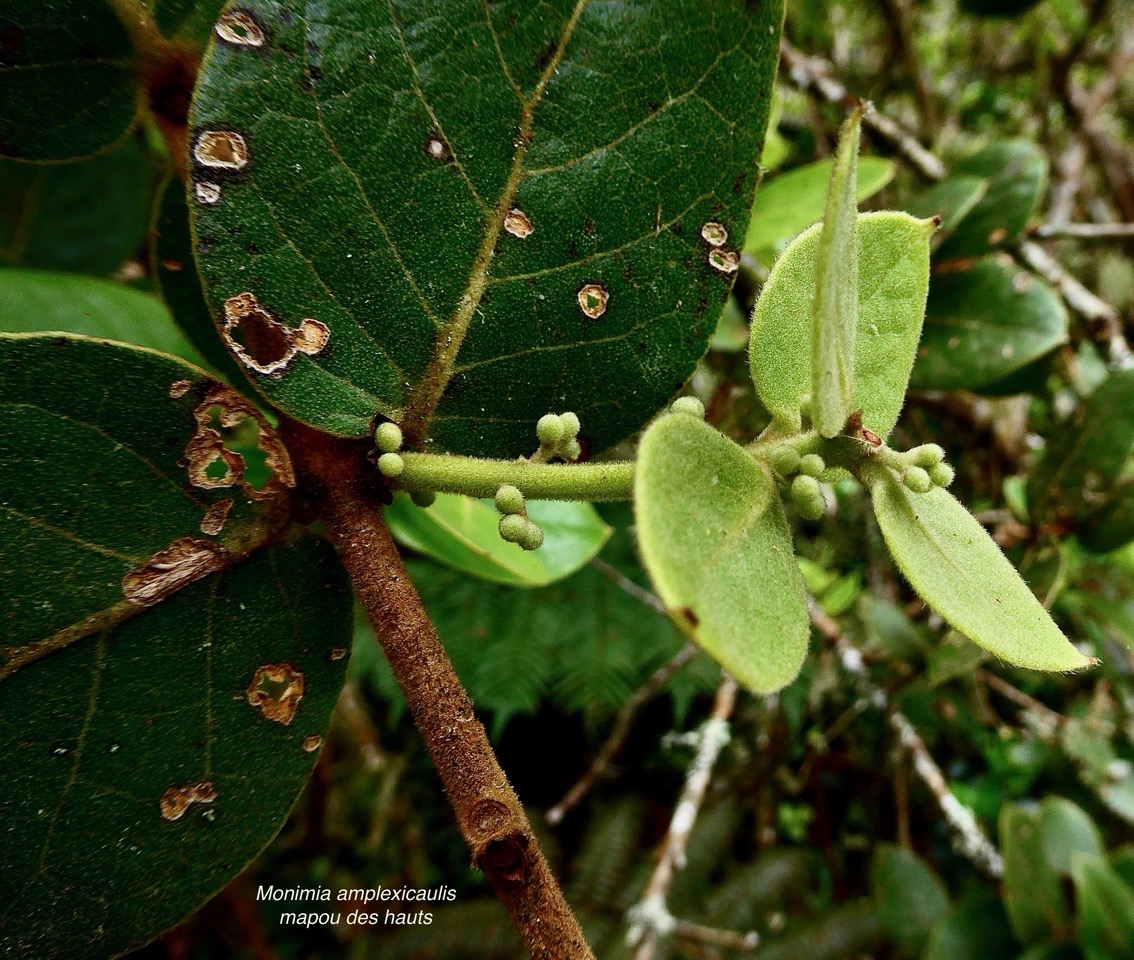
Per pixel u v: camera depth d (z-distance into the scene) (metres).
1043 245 0.69
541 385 0.17
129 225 0.30
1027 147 0.43
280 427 0.17
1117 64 0.74
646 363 0.18
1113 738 0.69
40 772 0.16
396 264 0.16
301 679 0.17
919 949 0.66
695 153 0.17
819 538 0.66
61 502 0.16
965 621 0.15
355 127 0.16
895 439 0.64
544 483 0.16
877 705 0.59
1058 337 0.41
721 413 0.50
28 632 0.16
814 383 0.14
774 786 1.00
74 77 0.17
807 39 0.80
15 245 0.29
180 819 0.17
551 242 0.17
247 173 0.16
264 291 0.16
